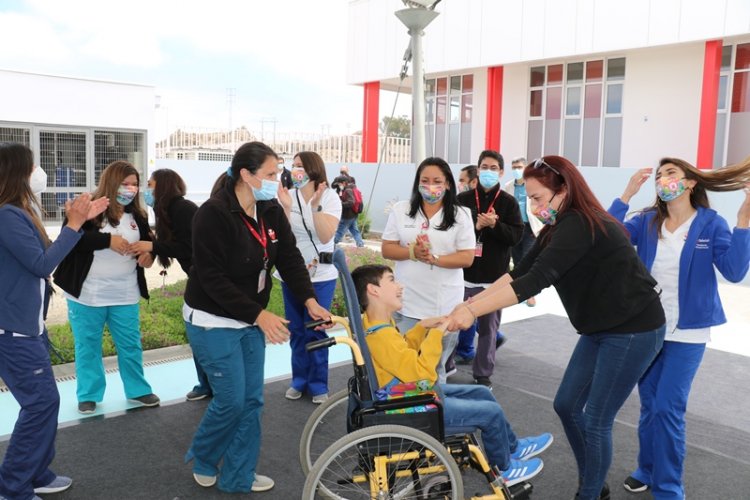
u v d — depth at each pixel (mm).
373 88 20766
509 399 5188
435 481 3055
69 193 17562
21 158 3229
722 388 5578
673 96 15344
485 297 3076
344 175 14188
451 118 20094
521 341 6984
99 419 4574
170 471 3834
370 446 2988
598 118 16750
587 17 15383
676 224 3535
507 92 18406
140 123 18500
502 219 5371
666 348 3473
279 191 4742
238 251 3357
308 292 3699
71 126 17453
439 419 3021
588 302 3109
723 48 14664
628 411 4984
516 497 3492
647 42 14492
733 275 3305
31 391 3266
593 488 3260
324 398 4977
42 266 3121
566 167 3068
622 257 3025
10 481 3289
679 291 3404
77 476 3742
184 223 4695
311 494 2895
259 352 3584
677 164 3443
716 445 4379
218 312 3381
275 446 4207
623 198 3809
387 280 3303
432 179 4289
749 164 3318
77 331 4641
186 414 4699
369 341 3131
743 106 14531
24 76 16562
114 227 4594
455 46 18078
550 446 4301
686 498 3631
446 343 4285
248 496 3566
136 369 4805
